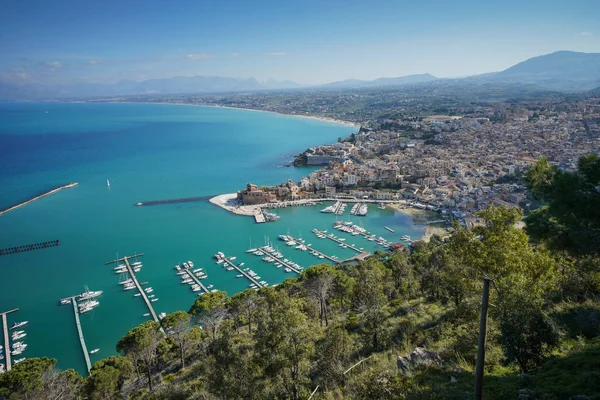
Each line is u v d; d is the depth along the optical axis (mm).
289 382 39781
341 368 44188
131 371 82750
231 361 42031
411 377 35062
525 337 32031
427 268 107812
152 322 91750
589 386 25500
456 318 52125
